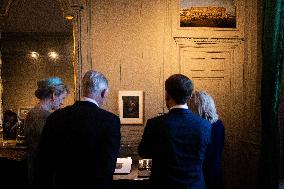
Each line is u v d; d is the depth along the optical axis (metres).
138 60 4.54
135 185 3.75
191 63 4.61
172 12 4.54
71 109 2.25
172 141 2.27
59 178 2.21
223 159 4.70
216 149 2.77
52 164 2.25
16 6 4.40
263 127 3.67
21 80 4.41
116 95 4.55
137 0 4.51
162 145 2.29
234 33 4.58
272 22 3.50
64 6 4.42
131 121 4.55
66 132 2.19
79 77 4.47
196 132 2.31
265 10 3.59
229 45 4.61
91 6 4.48
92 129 2.18
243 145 4.63
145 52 4.54
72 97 4.46
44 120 3.43
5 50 4.41
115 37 4.52
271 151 3.63
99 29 4.50
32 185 3.46
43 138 2.24
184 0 4.55
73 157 2.18
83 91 2.32
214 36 4.58
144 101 4.56
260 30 4.42
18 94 4.41
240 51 4.61
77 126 2.18
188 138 2.30
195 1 4.56
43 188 2.27
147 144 2.36
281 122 4.18
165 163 2.28
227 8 4.58
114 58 4.53
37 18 4.41
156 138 2.32
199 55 4.61
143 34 4.53
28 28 4.41
